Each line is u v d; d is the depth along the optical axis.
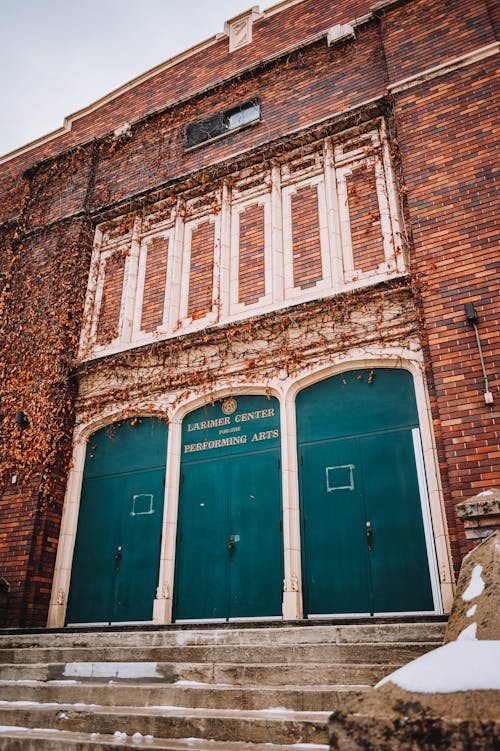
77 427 9.40
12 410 9.70
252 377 8.28
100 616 8.11
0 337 10.54
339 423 7.68
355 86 9.33
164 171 10.77
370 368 7.73
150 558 8.13
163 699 4.20
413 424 7.24
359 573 6.85
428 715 2.36
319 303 7.98
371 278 8.05
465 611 3.54
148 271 10.25
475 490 5.98
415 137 7.90
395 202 8.29
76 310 10.19
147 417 9.10
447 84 7.96
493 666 2.53
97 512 8.85
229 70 10.99
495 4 8.29
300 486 7.59
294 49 10.12
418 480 6.94
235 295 9.12
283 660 4.66
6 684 4.80
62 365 9.64
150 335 9.55
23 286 10.90
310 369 7.93
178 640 5.37
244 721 3.50
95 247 10.90
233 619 7.25
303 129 9.37
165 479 8.49
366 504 7.13
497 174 7.17
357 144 9.13
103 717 3.89
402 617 5.62
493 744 2.16
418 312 7.11
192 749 3.21
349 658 4.48
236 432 8.30
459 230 7.12
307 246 8.87
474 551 4.05
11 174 12.70
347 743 2.43
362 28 9.67
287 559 7.17
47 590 8.38
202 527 7.98
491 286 6.70
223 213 9.80
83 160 11.77
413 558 6.63
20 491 8.96
